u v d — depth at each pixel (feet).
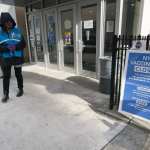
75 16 15.40
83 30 15.23
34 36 22.20
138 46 8.96
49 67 20.99
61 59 18.78
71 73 18.01
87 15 14.43
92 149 6.44
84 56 16.05
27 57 25.20
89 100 10.89
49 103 10.68
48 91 12.89
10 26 9.73
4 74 10.55
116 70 9.14
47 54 20.66
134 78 7.93
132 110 8.21
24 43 10.75
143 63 7.53
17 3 20.83
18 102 10.96
